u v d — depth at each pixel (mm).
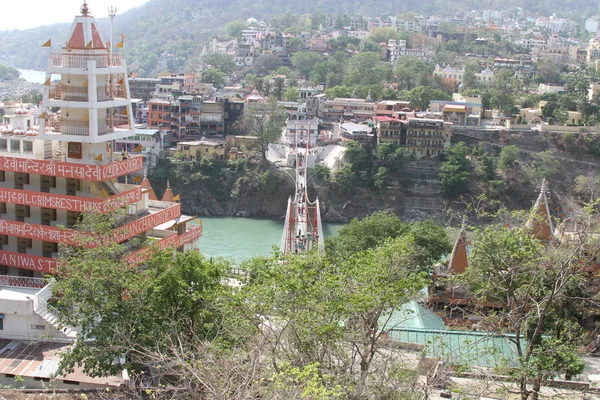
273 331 42531
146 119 195000
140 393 44031
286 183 169000
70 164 63062
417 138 178500
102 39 67438
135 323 47219
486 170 174000
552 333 54406
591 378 54656
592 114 196500
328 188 169750
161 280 49406
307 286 44688
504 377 48875
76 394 47688
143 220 66750
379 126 179625
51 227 63312
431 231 92312
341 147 184625
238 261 124875
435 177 174250
